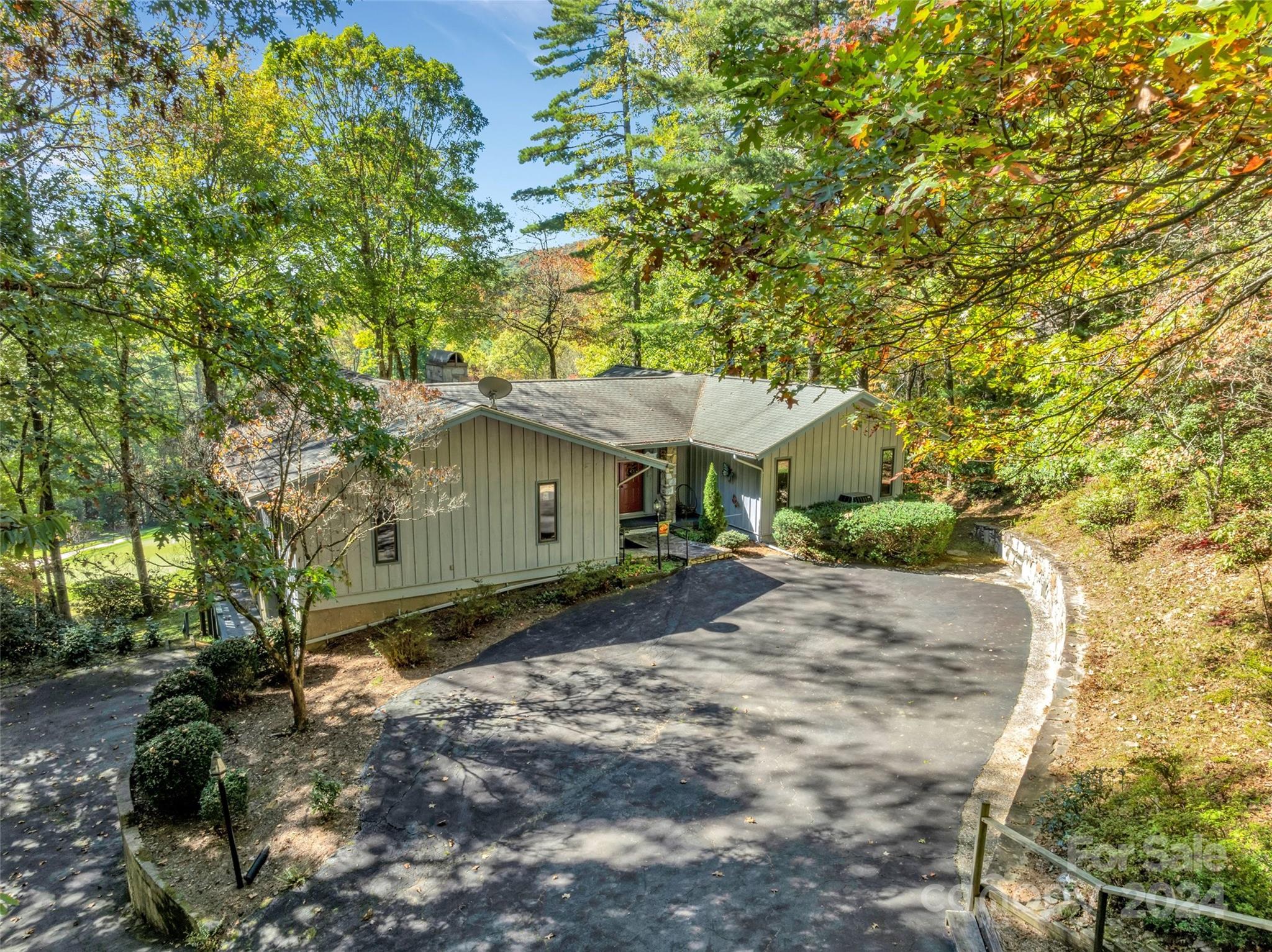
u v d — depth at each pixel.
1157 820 5.18
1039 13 2.71
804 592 14.11
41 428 8.11
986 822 5.24
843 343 4.71
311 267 20.61
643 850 6.71
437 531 13.56
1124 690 7.94
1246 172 2.80
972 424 6.43
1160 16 2.43
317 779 7.70
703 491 20.44
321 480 10.78
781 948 5.39
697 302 4.16
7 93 7.90
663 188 3.71
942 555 16.66
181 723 8.98
